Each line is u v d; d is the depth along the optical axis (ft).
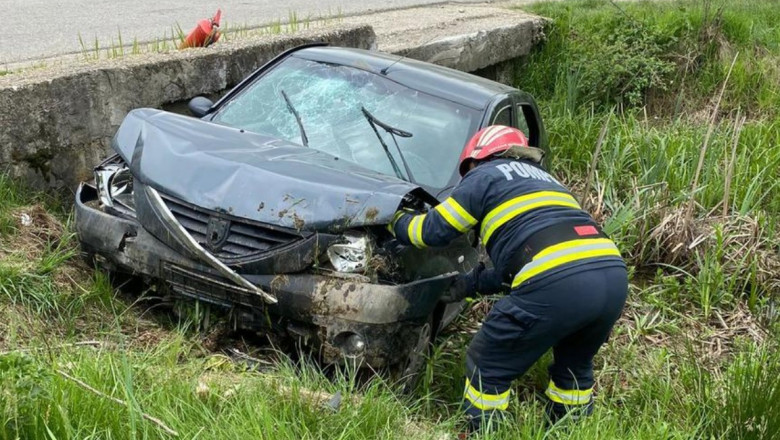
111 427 11.28
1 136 18.19
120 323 15.79
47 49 28.55
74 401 11.39
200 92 22.67
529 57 37.50
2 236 16.93
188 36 25.22
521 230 14.01
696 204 25.50
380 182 15.05
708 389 16.37
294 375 13.78
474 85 19.33
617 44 36.14
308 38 26.25
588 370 15.40
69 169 19.74
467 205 14.12
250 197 14.70
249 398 12.53
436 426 13.67
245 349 15.44
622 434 14.37
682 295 22.30
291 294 14.20
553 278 13.67
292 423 12.32
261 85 19.08
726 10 39.86
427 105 18.28
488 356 14.35
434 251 15.44
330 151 17.30
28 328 14.88
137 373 12.88
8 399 10.59
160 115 17.10
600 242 14.23
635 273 23.49
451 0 43.55
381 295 14.06
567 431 14.34
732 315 21.76
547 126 32.01
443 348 17.06
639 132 30.45
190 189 15.03
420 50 30.63
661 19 37.76
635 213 24.11
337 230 14.30
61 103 19.29
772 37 38.60
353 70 19.04
